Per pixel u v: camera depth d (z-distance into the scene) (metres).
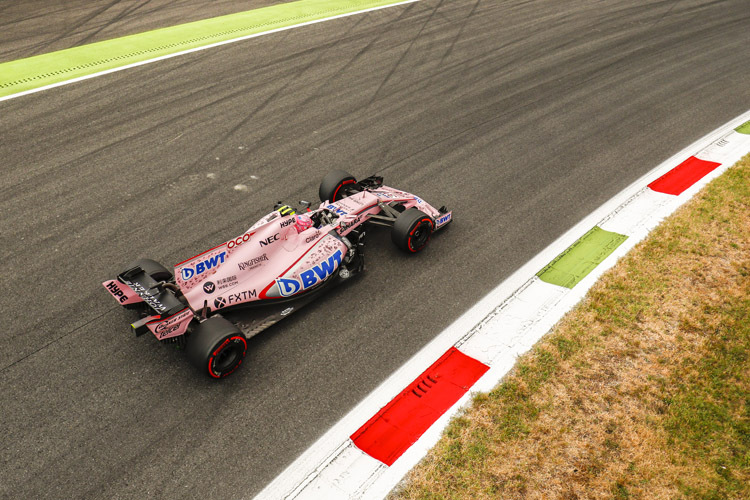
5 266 7.67
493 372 6.08
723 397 5.73
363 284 7.51
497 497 4.82
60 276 7.53
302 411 5.73
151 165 10.16
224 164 10.25
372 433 5.48
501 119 12.13
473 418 5.51
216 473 5.12
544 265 7.91
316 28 16.92
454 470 5.04
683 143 11.30
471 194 9.56
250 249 6.63
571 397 5.73
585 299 7.06
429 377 6.11
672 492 4.89
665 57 15.64
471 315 7.02
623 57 15.57
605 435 5.35
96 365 6.21
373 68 14.42
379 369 6.25
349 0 19.59
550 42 16.50
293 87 13.27
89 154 10.41
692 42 16.77
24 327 6.70
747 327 6.56
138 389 5.93
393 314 7.04
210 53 14.93
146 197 9.27
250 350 6.44
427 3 19.50
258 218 8.83
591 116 12.36
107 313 6.95
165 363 6.25
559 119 12.20
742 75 14.54
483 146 11.06
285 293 6.80
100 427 5.52
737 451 5.23
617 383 5.89
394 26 17.33
